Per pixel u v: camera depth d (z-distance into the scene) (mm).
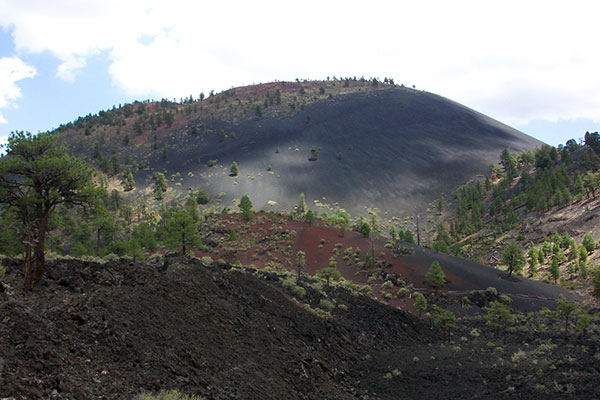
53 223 24359
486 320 55438
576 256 92625
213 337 21625
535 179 177750
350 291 53375
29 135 22734
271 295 35312
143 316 19047
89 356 13922
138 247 50312
